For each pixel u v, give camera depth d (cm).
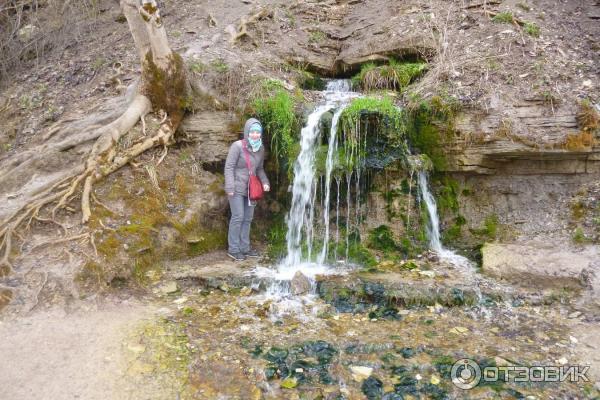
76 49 1009
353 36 950
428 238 620
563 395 355
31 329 422
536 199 627
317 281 523
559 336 432
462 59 718
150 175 627
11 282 474
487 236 626
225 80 729
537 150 587
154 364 381
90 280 491
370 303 498
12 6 1086
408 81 755
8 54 988
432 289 498
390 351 410
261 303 494
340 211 627
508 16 782
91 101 784
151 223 577
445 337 433
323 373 378
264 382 365
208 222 638
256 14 967
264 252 633
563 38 738
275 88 710
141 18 658
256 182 604
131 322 444
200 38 902
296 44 928
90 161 609
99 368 373
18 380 356
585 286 493
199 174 668
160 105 687
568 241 566
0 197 589
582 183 612
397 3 968
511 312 475
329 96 757
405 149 625
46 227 548
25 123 782
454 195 647
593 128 577
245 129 593
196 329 438
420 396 354
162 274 546
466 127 616
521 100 617
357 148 619
